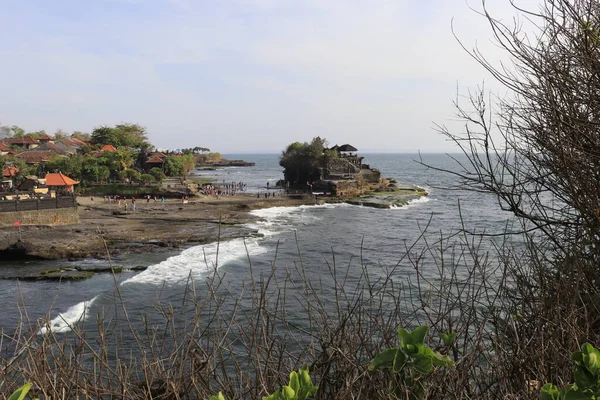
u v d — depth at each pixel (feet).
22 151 287.28
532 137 10.05
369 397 8.70
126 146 362.74
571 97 9.25
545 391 7.01
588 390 6.22
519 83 9.94
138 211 165.89
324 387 9.01
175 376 9.27
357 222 151.23
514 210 10.43
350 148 284.00
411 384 7.99
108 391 8.86
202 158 648.79
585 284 9.69
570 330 8.64
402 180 346.54
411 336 7.44
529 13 9.82
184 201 195.42
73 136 444.14
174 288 69.72
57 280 78.84
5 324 56.44
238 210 184.96
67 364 9.15
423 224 137.39
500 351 9.40
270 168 599.16
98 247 103.04
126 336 19.81
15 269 87.30
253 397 8.94
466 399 8.41
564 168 9.29
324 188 235.81
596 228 9.43
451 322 10.23
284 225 145.18
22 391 5.87
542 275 10.10
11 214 116.47
